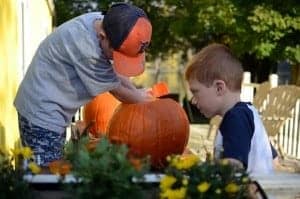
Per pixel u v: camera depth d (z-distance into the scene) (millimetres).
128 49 2711
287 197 1854
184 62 20812
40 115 2924
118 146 1734
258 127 2217
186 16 15570
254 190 1751
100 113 4219
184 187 1619
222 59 2328
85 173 1588
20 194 1661
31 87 2949
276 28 13281
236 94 2340
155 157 3053
